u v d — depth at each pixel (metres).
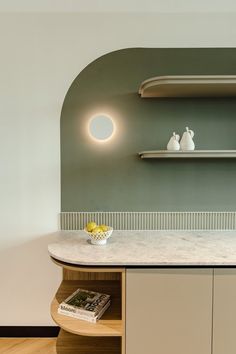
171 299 1.44
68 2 1.82
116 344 1.70
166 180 2.01
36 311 2.04
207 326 1.45
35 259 2.02
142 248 1.62
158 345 1.45
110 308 1.63
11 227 2.00
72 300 1.63
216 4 1.85
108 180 2.00
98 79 1.97
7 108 1.96
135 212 2.02
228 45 1.96
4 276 2.02
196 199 2.02
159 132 1.99
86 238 1.83
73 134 1.98
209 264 1.42
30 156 1.98
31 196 1.99
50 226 2.01
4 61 1.94
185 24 1.95
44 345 1.98
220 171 2.01
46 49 1.95
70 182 2.00
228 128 1.99
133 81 1.97
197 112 1.98
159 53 1.96
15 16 1.93
